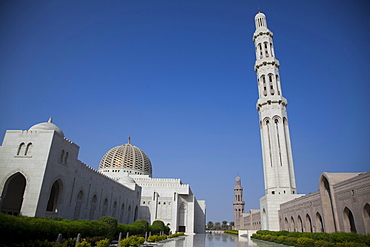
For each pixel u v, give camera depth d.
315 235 32.75
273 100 75.31
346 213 36.38
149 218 81.62
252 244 41.75
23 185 40.25
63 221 26.56
